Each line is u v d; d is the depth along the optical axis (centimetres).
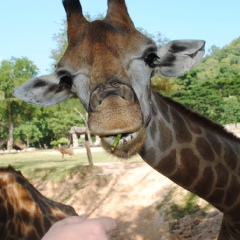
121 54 357
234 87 5712
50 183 1738
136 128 300
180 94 5538
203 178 401
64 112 6631
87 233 116
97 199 1553
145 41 371
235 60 9975
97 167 1781
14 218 455
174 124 405
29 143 7300
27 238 455
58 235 115
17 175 501
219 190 406
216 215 1007
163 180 1482
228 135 448
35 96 423
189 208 1100
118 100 302
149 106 376
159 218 1155
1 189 461
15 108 5625
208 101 5362
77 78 366
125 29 371
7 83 5516
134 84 362
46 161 2502
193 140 404
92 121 301
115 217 1348
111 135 315
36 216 472
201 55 414
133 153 332
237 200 413
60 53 2272
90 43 358
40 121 6925
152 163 396
